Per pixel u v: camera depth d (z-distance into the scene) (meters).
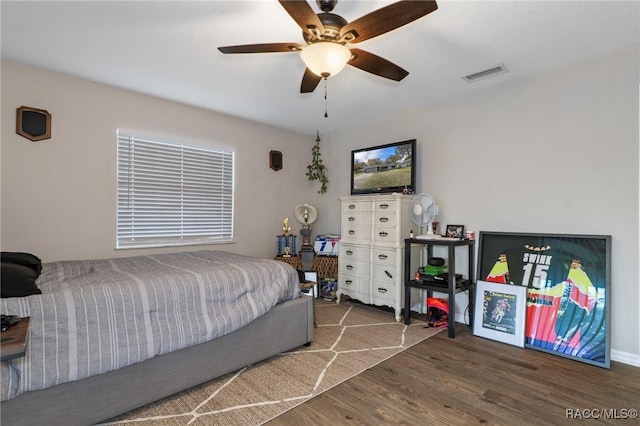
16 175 2.76
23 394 1.46
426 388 2.11
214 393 2.04
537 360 2.51
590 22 2.13
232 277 2.28
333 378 2.23
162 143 3.59
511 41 2.37
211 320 2.06
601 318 2.47
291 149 4.85
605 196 2.59
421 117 3.80
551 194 2.86
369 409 1.88
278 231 4.68
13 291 1.58
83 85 3.06
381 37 2.31
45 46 2.45
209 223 3.98
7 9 1.98
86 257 3.10
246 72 2.89
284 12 2.02
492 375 2.27
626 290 2.48
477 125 3.33
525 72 2.92
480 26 2.17
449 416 1.82
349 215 4.01
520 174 3.04
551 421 1.77
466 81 3.10
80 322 1.62
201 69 2.83
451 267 3.01
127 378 1.77
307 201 5.04
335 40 1.77
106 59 2.65
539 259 2.86
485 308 3.02
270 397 2.00
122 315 1.75
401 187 3.82
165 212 3.62
